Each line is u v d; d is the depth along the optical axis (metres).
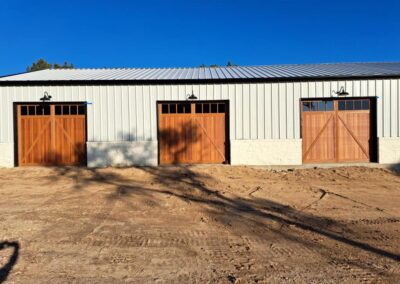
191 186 9.89
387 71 14.07
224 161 13.71
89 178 11.32
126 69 18.23
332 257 4.61
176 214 6.91
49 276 4.00
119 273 4.09
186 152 13.77
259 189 9.51
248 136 13.39
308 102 13.60
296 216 6.75
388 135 13.34
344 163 13.49
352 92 13.31
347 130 13.64
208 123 13.73
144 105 13.45
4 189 9.52
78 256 4.61
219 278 3.97
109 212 7.02
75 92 13.47
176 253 4.75
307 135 13.60
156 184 10.22
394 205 7.64
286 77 13.17
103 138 13.49
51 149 13.80
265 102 13.37
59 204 7.71
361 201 8.05
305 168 12.98
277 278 3.96
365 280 3.91
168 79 13.27
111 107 13.46
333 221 6.38
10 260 4.46
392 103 13.31
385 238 5.41
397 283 3.84
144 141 13.44
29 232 5.63
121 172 12.21
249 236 5.53
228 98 13.41
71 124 13.76
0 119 13.46
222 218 6.62
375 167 12.91
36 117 13.76
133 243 5.14
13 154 13.45
